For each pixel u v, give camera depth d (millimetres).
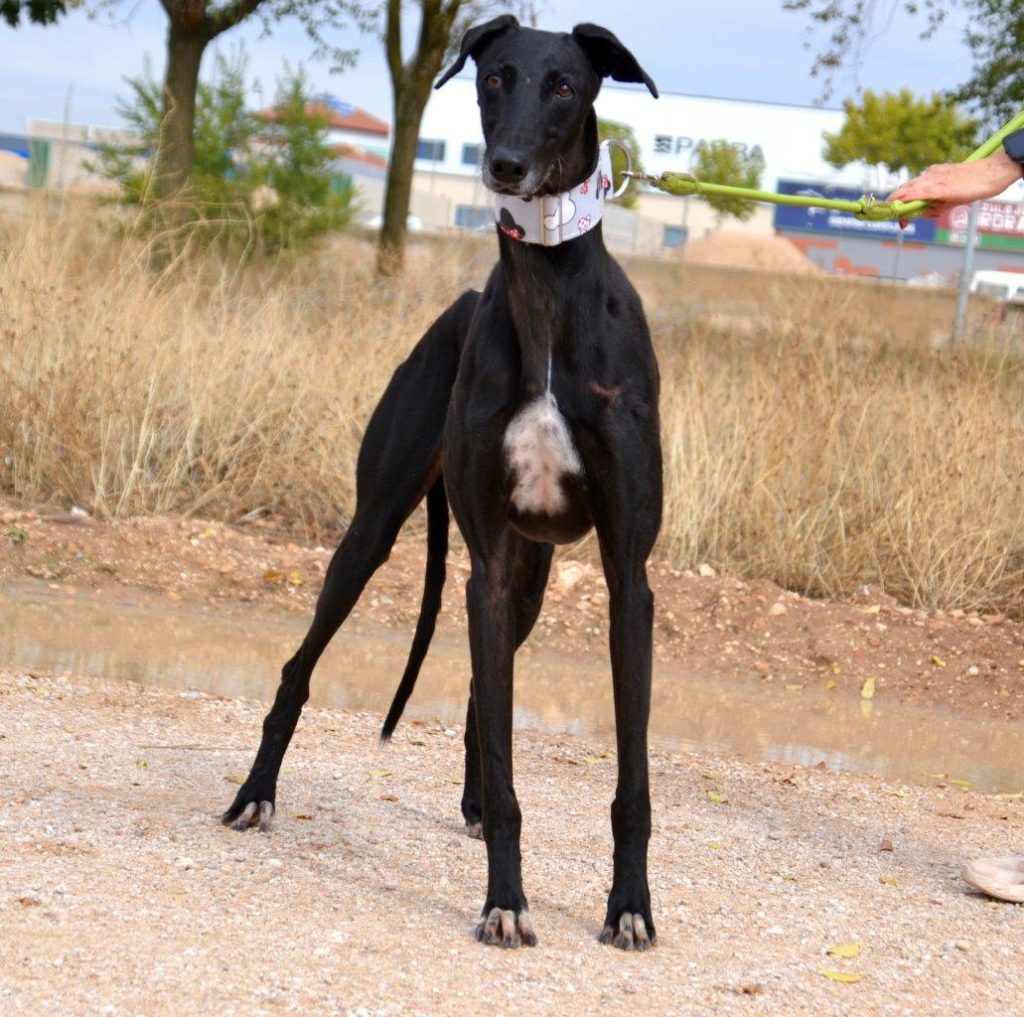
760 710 5871
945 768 5172
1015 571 7332
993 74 14773
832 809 4312
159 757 4070
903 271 25609
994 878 3402
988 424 7449
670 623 6723
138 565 6730
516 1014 2432
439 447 3561
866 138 26516
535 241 2930
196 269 8766
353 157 27422
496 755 2902
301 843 3406
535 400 2980
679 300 9922
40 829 3223
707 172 28578
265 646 6008
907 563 7289
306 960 2588
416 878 3234
